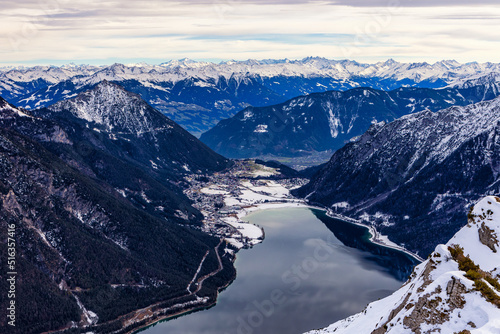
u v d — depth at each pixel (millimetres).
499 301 152125
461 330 150000
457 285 158000
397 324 164125
